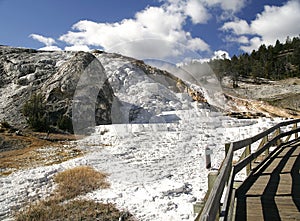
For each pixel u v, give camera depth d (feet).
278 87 179.42
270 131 26.30
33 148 47.70
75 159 35.47
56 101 74.64
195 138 39.32
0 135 53.42
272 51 289.33
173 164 29.73
